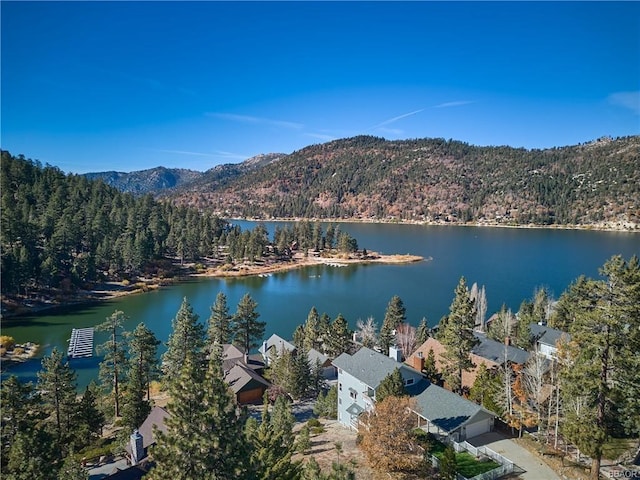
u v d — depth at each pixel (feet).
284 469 97.19
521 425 130.52
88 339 283.59
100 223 497.05
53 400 140.15
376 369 151.43
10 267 346.95
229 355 223.71
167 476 67.46
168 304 388.16
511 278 484.33
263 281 501.56
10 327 309.63
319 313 363.97
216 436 69.51
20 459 97.76
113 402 178.19
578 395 106.83
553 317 239.91
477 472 111.14
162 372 205.67
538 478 108.68
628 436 128.06
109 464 132.36
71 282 403.95
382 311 370.12
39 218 457.27
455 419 129.29
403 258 645.51
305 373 190.60
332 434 146.51
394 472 111.65
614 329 99.30
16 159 602.44
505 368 155.43
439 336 226.38
